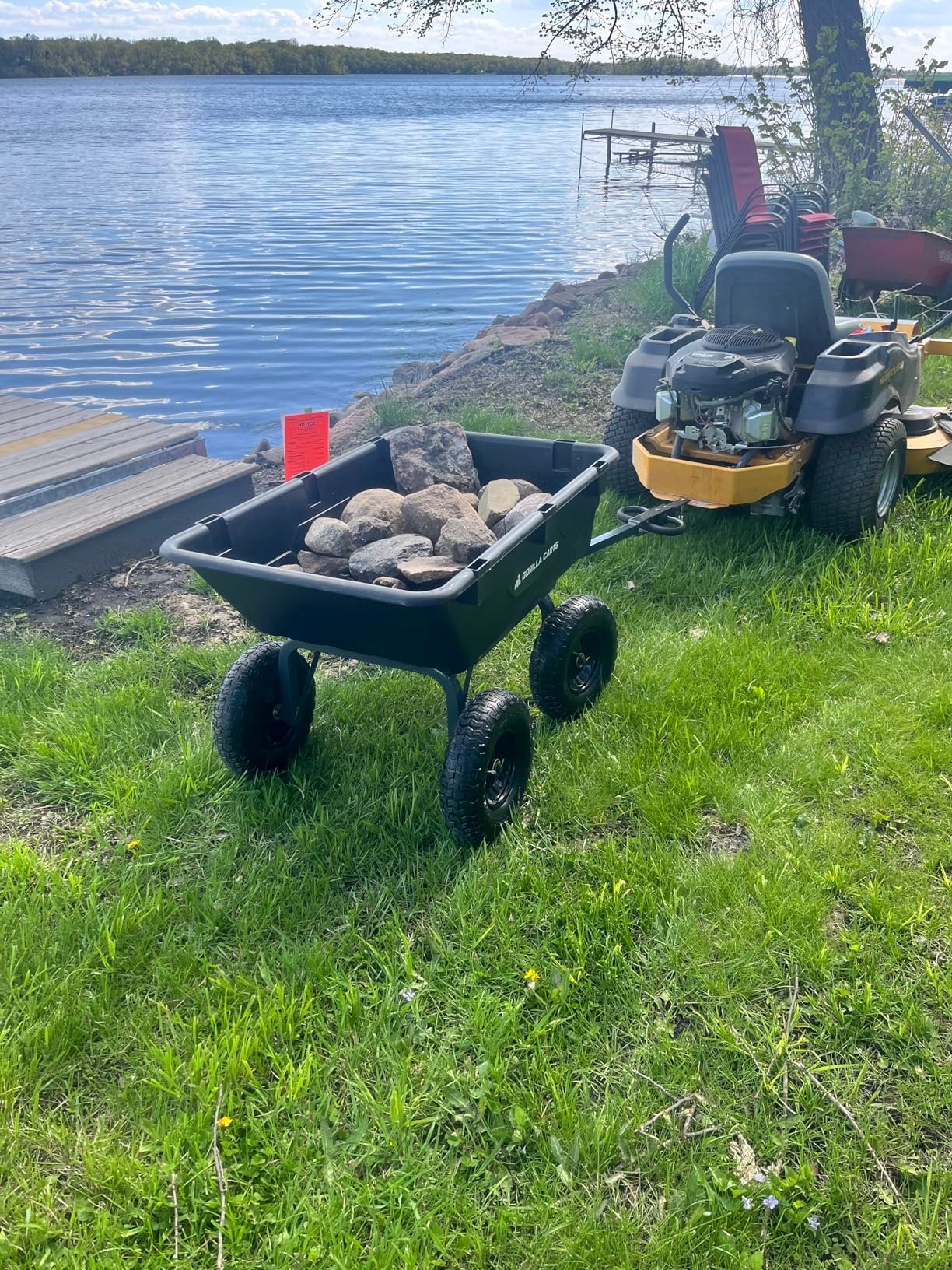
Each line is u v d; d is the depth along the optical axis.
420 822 2.31
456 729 2.11
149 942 1.99
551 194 18.66
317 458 3.04
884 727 2.46
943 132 7.80
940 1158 1.54
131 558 3.83
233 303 10.29
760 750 2.44
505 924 1.97
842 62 7.89
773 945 1.91
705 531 3.62
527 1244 1.45
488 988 1.87
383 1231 1.48
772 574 3.29
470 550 2.17
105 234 14.70
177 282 11.38
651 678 2.74
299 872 2.19
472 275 11.41
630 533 2.74
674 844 2.17
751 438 3.18
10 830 2.39
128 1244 1.48
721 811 2.25
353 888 2.16
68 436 4.44
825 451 3.35
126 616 3.33
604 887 2.00
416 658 2.12
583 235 13.94
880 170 7.66
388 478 2.81
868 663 2.75
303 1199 1.49
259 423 6.73
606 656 2.70
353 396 7.05
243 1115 1.65
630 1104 1.63
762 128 7.57
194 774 2.47
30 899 2.09
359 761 2.54
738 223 4.50
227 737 2.31
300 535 2.50
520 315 8.20
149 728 2.72
